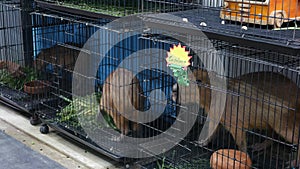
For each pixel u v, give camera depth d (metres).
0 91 3.29
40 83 3.14
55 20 3.21
